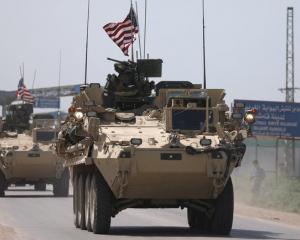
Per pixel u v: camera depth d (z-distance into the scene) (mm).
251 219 47844
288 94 146875
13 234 33969
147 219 45906
